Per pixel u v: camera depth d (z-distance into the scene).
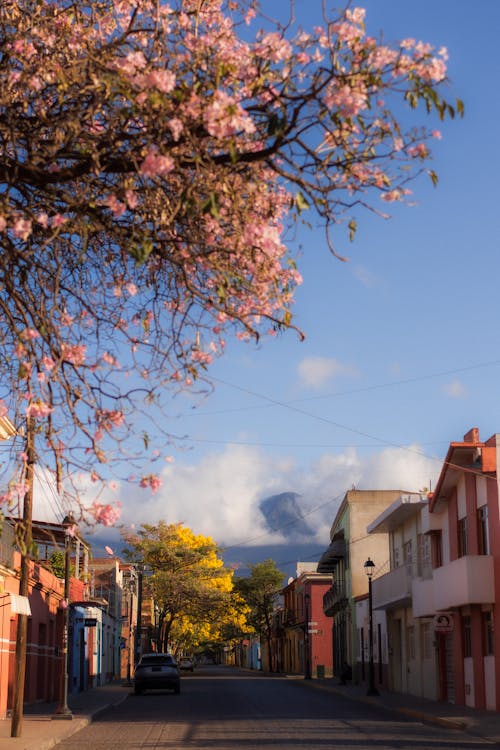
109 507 8.06
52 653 36.12
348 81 7.05
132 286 8.67
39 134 8.09
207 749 16.98
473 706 29.06
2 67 8.15
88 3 8.99
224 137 7.02
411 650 40.22
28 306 8.53
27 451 8.18
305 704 33.06
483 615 28.72
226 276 7.74
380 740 18.59
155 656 42.75
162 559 73.88
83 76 7.56
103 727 23.16
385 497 57.06
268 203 8.17
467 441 31.70
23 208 7.95
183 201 7.26
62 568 39.78
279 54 7.47
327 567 67.62
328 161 7.37
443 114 7.13
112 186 7.81
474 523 29.17
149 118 7.17
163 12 8.53
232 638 105.44
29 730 20.64
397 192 7.46
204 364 8.44
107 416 8.15
